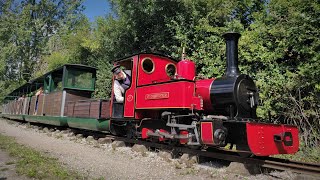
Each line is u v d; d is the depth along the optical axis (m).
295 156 6.88
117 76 8.09
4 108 26.64
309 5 7.82
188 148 6.11
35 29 30.52
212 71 9.75
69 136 10.23
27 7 29.53
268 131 4.98
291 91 8.04
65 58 23.69
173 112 6.18
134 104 7.14
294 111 7.81
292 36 8.02
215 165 5.42
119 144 7.75
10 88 31.23
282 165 4.70
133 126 7.84
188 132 5.86
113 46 14.39
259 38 8.92
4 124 17.11
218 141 5.03
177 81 5.85
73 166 4.99
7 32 29.55
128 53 13.95
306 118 7.53
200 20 10.52
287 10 8.44
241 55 9.07
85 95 12.00
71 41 21.34
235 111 5.52
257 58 8.84
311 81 7.50
